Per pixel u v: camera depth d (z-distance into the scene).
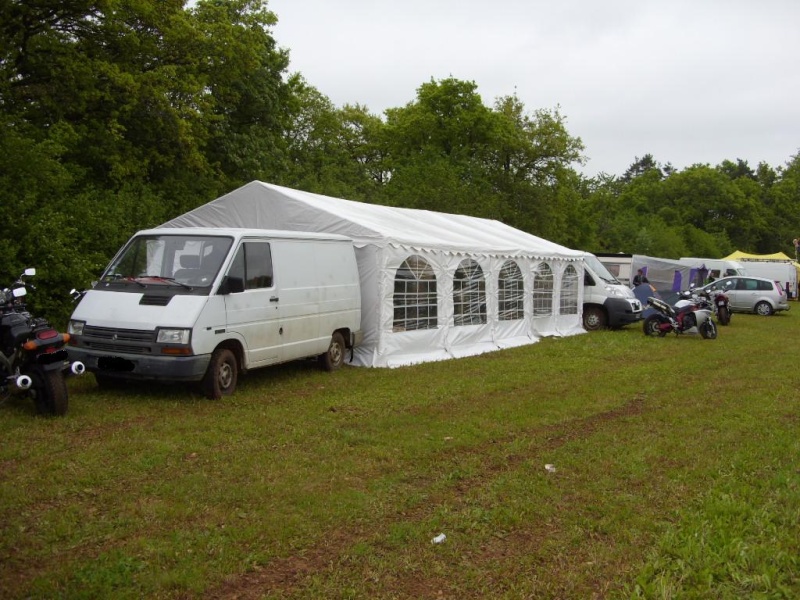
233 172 22.73
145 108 17.22
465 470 5.85
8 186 11.17
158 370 7.55
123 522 4.49
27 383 6.49
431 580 3.92
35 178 11.79
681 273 25.23
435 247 12.20
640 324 21.52
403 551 4.26
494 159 39.50
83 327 7.95
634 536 4.54
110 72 15.66
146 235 8.79
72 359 7.95
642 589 3.83
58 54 15.56
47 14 15.43
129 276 8.46
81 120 16.91
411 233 12.41
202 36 18.14
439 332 12.54
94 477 5.27
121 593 3.59
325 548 4.27
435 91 38.72
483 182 35.50
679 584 3.89
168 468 5.61
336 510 4.83
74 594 3.54
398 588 3.81
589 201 49.28
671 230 58.16
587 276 19.31
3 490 4.89
